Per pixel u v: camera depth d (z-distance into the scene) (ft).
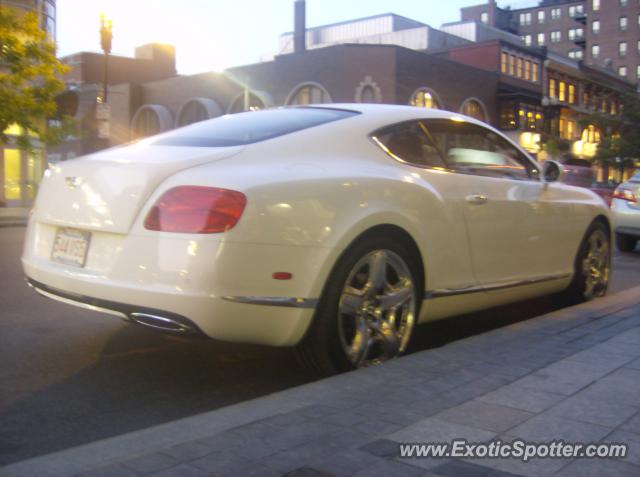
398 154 13.80
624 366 11.89
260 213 10.82
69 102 68.90
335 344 11.91
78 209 12.09
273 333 11.23
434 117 14.98
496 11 375.25
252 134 13.09
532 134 154.51
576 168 63.67
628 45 312.29
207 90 153.07
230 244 10.55
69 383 12.48
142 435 9.29
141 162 11.79
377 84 123.24
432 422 9.34
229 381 12.80
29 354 14.17
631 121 140.77
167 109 162.61
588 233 18.89
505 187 15.72
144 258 10.91
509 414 9.61
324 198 11.66
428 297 13.66
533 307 19.93
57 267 12.32
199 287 10.50
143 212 11.12
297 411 9.90
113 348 14.74
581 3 357.82
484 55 154.71
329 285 11.75
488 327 17.65
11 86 62.80
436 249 13.64
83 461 8.47
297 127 13.25
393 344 12.95
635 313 16.78
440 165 14.52
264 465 8.02
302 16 158.20
